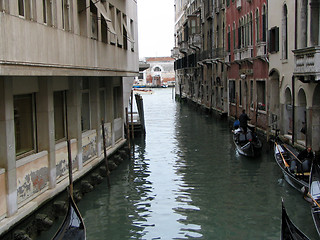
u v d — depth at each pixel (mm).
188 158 17047
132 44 17625
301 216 10016
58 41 9086
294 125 16000
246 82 23938
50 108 9812
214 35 34094
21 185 8492
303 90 15086
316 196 9305
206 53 34969
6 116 7812
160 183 13250
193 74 47375
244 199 11398
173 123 29938
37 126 9703
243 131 17906
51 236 8656
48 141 9734
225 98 30328
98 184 13039
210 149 18891
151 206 11016
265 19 19969
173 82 96250
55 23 9094
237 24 25625
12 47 6945
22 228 8148
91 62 11555
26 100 9375
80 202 11297
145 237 9055
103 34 13273
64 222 7840
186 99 53438
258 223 9672
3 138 7801
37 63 7938
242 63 24578
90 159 13281
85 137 12742
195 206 10961
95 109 13883
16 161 8453
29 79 9227
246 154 16328
